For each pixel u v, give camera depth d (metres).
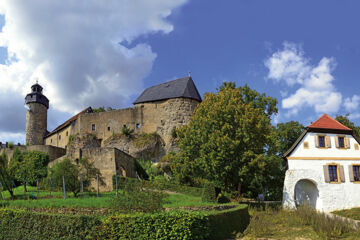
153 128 52.00
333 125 29.81
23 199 27.58
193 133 29.91
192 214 13.99
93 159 36.88
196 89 54.34
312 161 28.41
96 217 14.20
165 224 13.42
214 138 27.09
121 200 17.38
